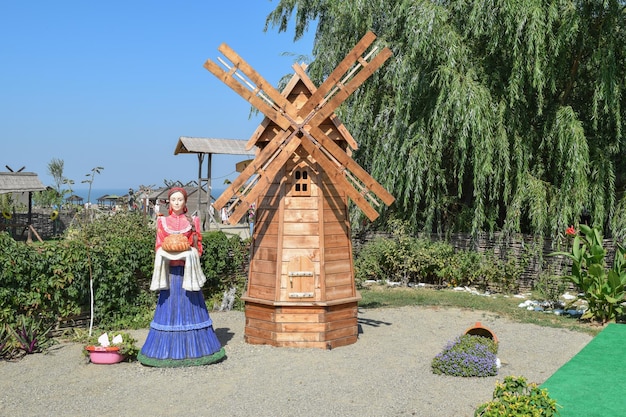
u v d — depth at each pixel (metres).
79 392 7.76
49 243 11.12
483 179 15.84
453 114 15.84
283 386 7.96
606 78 15.38
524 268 15.89
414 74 16.30
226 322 11.91
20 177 28.08
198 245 9.24
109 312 11.43
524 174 16.22
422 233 17.33
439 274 16.41
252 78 9.78
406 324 11.98
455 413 7.02
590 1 15.52
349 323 10.26
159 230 8.99
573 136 15.28
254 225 10.45
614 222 16.05
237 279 14.53
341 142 10.59
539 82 15.13
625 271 11.95
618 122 15.63
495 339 9.50
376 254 17.30
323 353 9.62
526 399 5.99
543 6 15.39
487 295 15.45
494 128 16.14
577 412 6.86
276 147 9.82
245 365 8.92
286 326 9.90
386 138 17.44
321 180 10.00
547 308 13.66
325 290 9.84
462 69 15.94
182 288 8.98
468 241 16.89
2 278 9.76
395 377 8.38
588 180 16.14
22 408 7.21
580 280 12.27
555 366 9.01
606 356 9.41
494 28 15.70
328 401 7.41
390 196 10.10
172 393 7.71
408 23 15.84
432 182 16.66
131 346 9.09
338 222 10.23
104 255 11.31
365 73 9.95
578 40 16.16
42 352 9.62
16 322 9.97
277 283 9.84
